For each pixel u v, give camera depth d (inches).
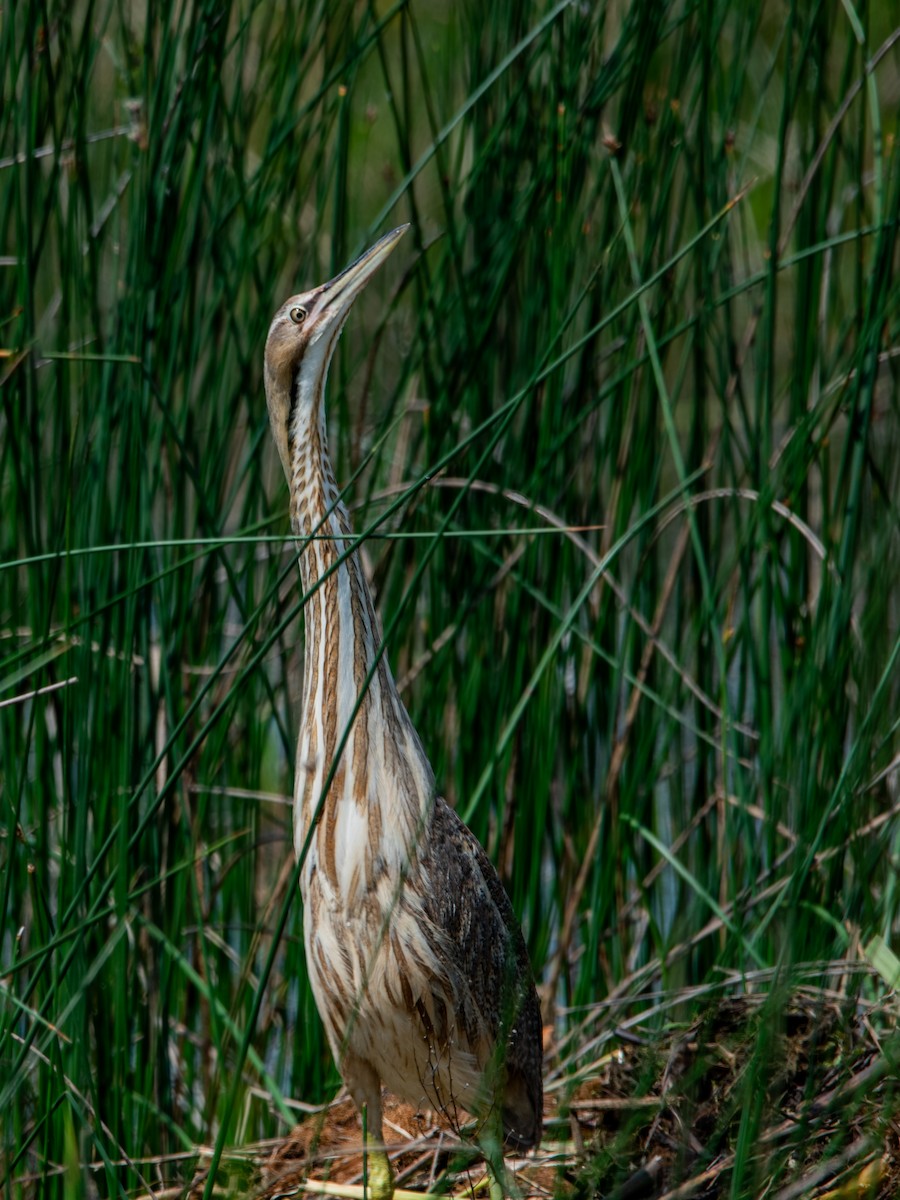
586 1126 346.6
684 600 434.6
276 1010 407.5
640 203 426.3
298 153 421.1
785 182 499.5
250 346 418.3
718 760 428.8
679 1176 278.2
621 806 410.0
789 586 400.8
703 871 415.2
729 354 410.0
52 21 393.1
